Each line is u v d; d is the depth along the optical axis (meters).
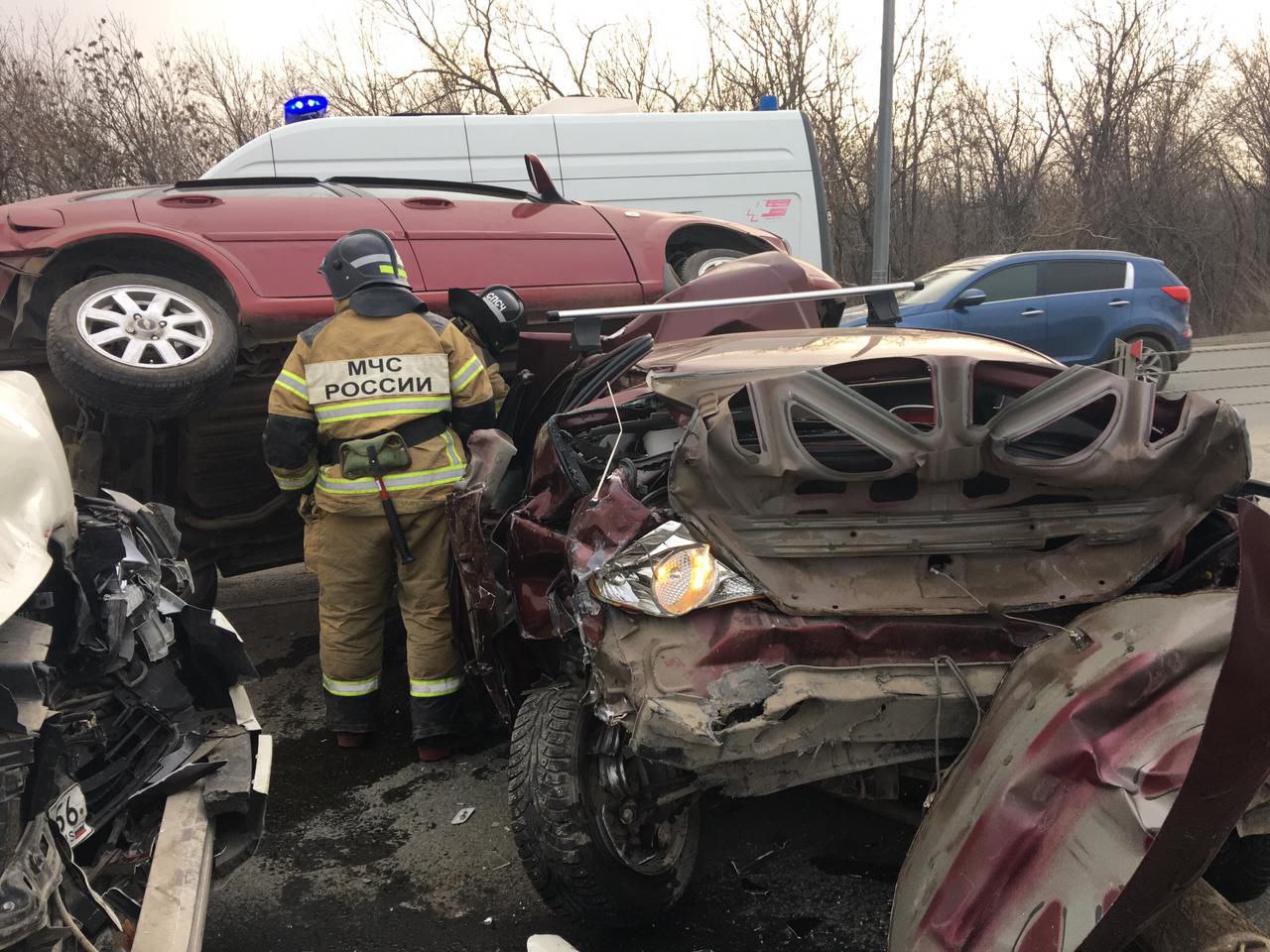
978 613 2.29
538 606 2.71
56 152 15.74
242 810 2.35
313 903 2.87
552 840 2.42
